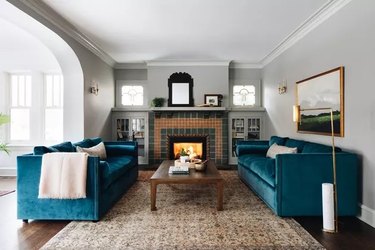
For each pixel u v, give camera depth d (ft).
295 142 13.28
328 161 9.40
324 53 11.63
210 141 20.51
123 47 16.63
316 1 10.34
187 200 11.68
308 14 11.58
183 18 12.02
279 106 17.44
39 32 11.66
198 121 20.52
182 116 20.51
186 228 8.58
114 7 10.79
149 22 12.46
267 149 16.01
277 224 8.93
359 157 9.37
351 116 9.76
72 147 11.85
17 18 10.21
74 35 13.52
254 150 16.03
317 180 9.41
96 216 9.14
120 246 7.36
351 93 9.74
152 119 20.59
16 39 14.94
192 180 10.37
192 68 20.59
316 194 9.43
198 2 10.41
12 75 18.01
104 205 9.78
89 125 15.94
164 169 12.32
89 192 9.17
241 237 7.91
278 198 9.46
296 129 14.61
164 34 14.20
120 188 11.96
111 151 15.51
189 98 20.51
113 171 10.81
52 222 9.32
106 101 19.53
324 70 11.65
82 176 8.98
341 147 10.44
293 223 9.03
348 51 9.90
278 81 17.62
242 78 21.65
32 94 17.57
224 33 14.11
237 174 17.40
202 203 11.24
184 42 15.67
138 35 14.33
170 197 12.14
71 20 12.10
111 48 16.85
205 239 7.78
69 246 7.38
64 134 14.92
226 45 16.33
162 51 17.69
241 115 20.83
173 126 20.54
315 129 12.32
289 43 15.39
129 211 10.25
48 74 17.92
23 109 17.93
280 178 9.45
